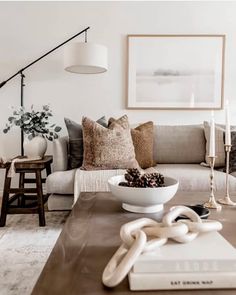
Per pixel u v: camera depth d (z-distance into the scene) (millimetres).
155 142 3016
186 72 3420
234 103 3449
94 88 3447
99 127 2629
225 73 3432
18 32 3389
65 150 2777
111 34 3398
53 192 2508
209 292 693
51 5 3373
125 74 3428
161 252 758
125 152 2590
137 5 3381
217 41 3387
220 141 2744
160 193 1225
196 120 3479
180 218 1020
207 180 2404
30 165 2471
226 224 1168
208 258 723
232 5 3377
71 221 1193
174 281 702
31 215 2729
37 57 3410
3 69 3408
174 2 3379
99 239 1005
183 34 3393
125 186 1287
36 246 2031
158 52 3404
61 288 709
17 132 3438
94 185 2406
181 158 3006
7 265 1753
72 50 2832
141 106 3455
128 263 705
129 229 819
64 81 3432
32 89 3428
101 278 752
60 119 3459
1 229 2361
